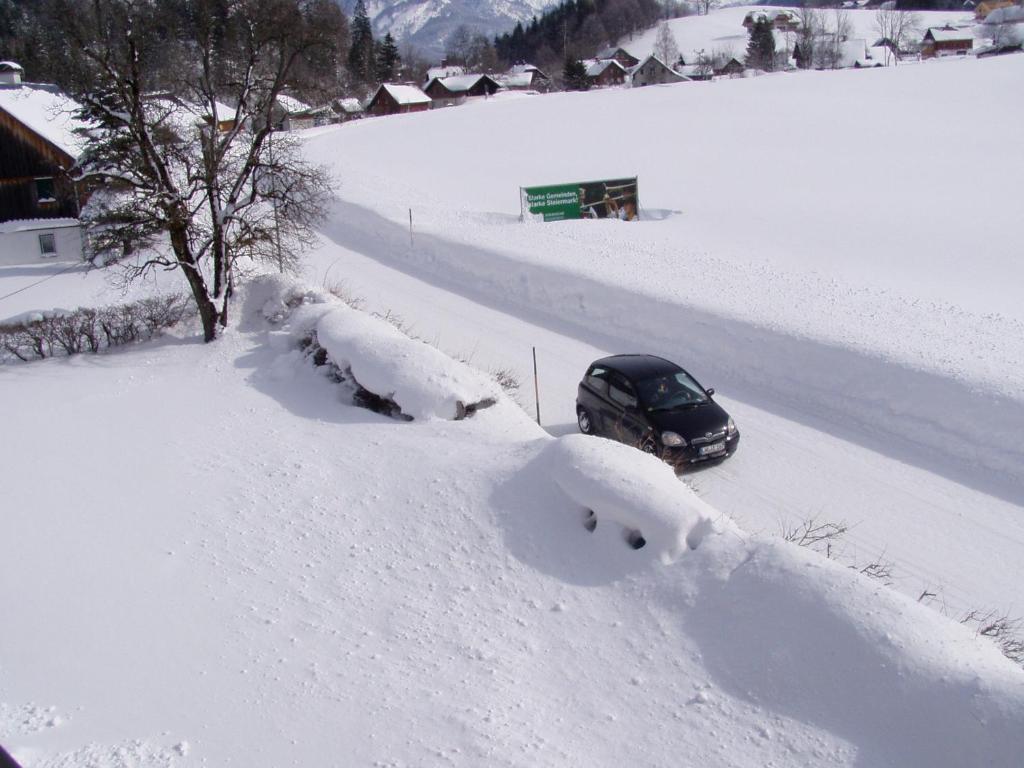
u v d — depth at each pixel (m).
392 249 32.53
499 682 7.64
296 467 12.63
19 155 35.44
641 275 24.08
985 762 5.92
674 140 57.22
